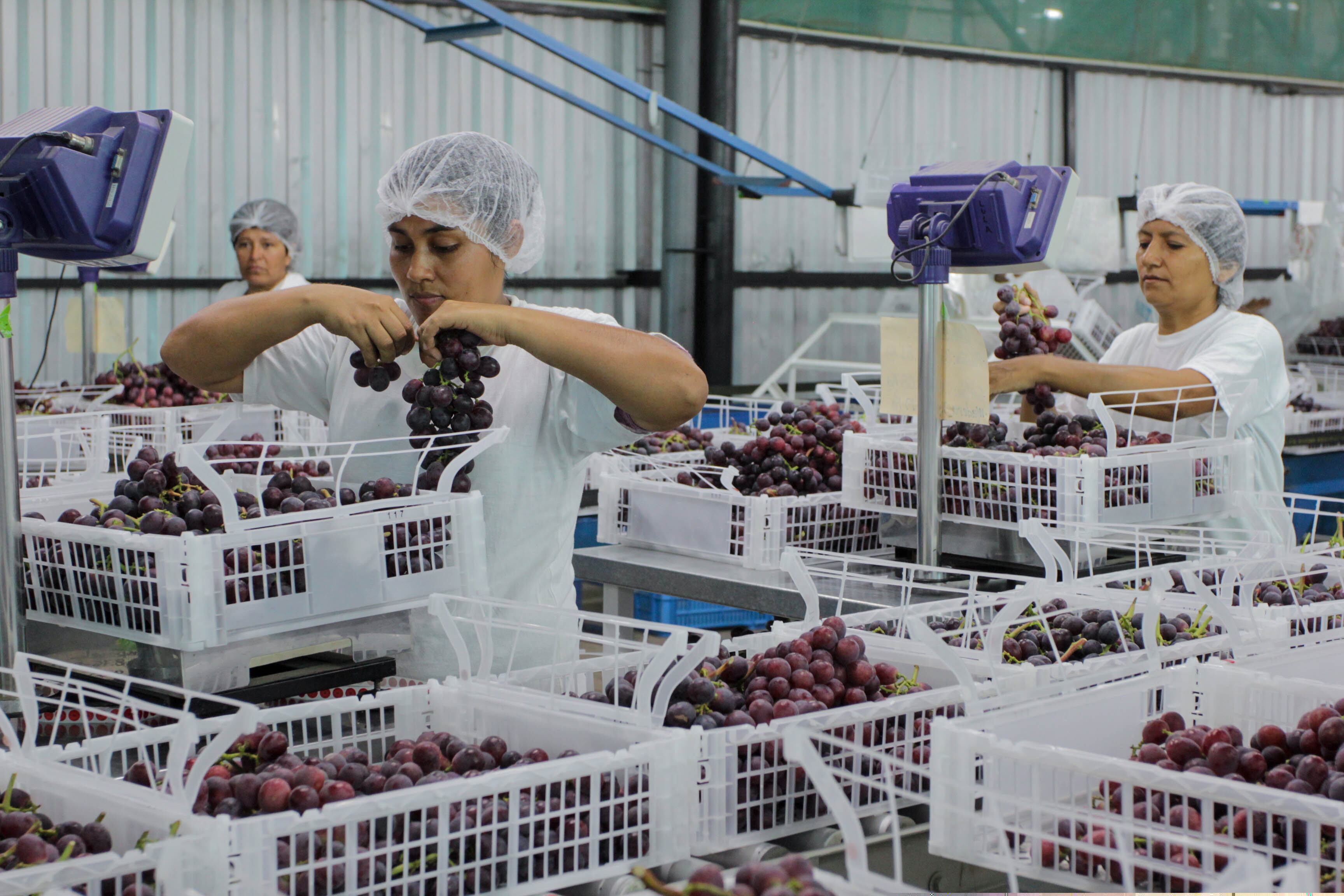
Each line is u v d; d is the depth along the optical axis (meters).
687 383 2.32
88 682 1.60
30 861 1.27
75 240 1.99
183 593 1.91
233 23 7.70
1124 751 1.74
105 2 7.37
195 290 7.78
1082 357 6.71
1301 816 1.32
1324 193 10.57
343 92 8.05
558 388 2.50
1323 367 7.76
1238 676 1.77
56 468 3.61
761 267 9.23
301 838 1.34
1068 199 2.81
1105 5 8.34
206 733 1.63
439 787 1.39
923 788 1.76
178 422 4.77
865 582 2.93
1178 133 10.02
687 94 8.66
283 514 2.06
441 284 2.41
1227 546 2.86
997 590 2.82
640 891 1.45
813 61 9.09
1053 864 1.44
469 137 2.39
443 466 2.27
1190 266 3.67
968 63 9.41
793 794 1.64
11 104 7.19
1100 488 2.82
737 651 1.96
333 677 2.10
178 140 2.06
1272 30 8.84
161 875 1.25
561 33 8.61
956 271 2.95
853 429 3.45
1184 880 1.38
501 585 2.49
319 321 2.32
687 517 3.21
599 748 1.64
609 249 8.96
